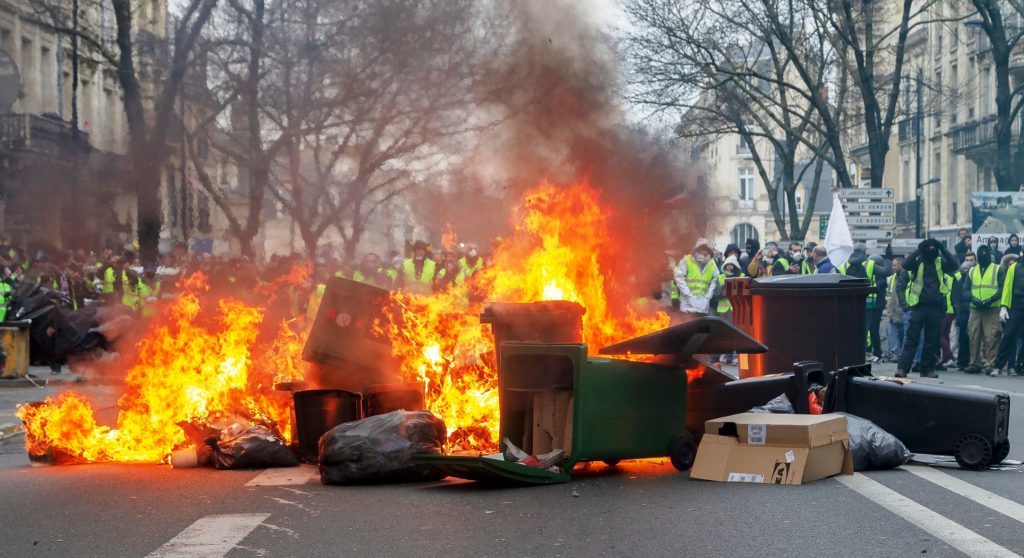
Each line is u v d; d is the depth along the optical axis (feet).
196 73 89.51
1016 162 119.96
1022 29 117.08
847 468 29.30
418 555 20.75
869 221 94.17
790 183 146.61
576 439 28.66
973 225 108.68
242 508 25.45
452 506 25.46
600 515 24.25
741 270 71.26
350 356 34.50
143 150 90.33
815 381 33.17
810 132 142.92
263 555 20.89
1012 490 27.12
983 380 61.87
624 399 29.37
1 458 35.55
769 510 24.61
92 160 119.65
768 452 28.37
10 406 50.39
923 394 30.83
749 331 39.73
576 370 28.71
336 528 23.16
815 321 38.88
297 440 32.68
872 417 31.50
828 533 22.24
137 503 26.25
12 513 25.25
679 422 30.37
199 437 31.86
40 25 97.60
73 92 120.98
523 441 30.19
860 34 118.83
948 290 70.49
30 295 65.77
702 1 111.34
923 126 211.00
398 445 28.50
